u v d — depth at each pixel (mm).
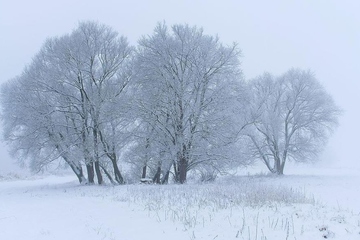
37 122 26250
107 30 26812
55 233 9531
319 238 7766
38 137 27047
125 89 26938
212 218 9953
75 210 13438
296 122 40406
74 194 20109
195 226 9297
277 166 40406
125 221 10758
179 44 24719
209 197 13969
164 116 25312
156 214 11422
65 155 26625
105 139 26688
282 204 11625
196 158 25406
